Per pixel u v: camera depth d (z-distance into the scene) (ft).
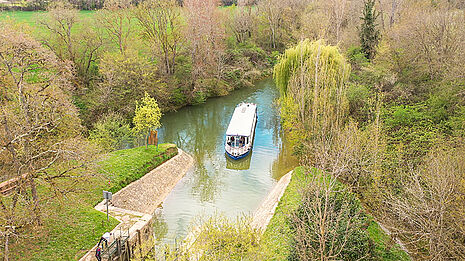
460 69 93.71
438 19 117.08
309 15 252.21
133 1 231.50
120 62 151.84
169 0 182.39
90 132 113.39
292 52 133.59
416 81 120.26
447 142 76.89
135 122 113.39
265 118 169.27
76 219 71.26
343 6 204.23
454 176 56.80
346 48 174.81
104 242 64.64
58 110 70.38
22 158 66.95
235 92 214.48
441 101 96.99
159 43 183.21
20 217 57.72
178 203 97.25
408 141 89.51
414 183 61.00
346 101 102.83
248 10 296.92
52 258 59.47
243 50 259.19
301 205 59.16
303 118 103.09
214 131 156.35
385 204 65.82
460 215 50.39
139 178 97.19
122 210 78.89
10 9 196.03
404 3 193.06
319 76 108.88
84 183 73.00
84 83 159.02
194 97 188.65
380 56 132.26
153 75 168.25
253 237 57.67
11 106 62.03
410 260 59.16
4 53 59.98
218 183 109.70
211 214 91.09
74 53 157.48
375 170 70.03
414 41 119.03
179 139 146.51
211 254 53.98
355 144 74.95
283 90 138.62
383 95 99.35
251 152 133.18
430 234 49.73
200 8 195.21
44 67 65.67
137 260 60.80
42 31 153.89
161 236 82.02
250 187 107.04
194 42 193.67
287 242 59.16
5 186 69.26
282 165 120.98
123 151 110.22
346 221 53.72
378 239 64.08
